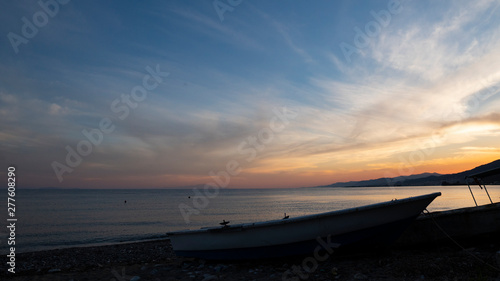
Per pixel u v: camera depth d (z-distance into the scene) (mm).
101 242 20266
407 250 9180
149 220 33781
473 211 8680
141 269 9211
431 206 40031
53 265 11000
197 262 9594
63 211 48000
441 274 6332
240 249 8883
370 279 6445
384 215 8180
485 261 6715
